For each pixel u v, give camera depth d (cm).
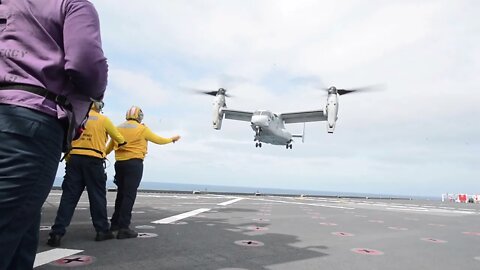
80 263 260
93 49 124
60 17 125
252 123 2331
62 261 264
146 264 266
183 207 820
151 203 898
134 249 319
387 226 610
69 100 129
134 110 420
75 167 342
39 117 116
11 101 113
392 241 439
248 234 440
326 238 436
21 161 112
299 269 272
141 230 437
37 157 116
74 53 120
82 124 149
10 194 111
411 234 516
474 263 326
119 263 265
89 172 348
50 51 124
